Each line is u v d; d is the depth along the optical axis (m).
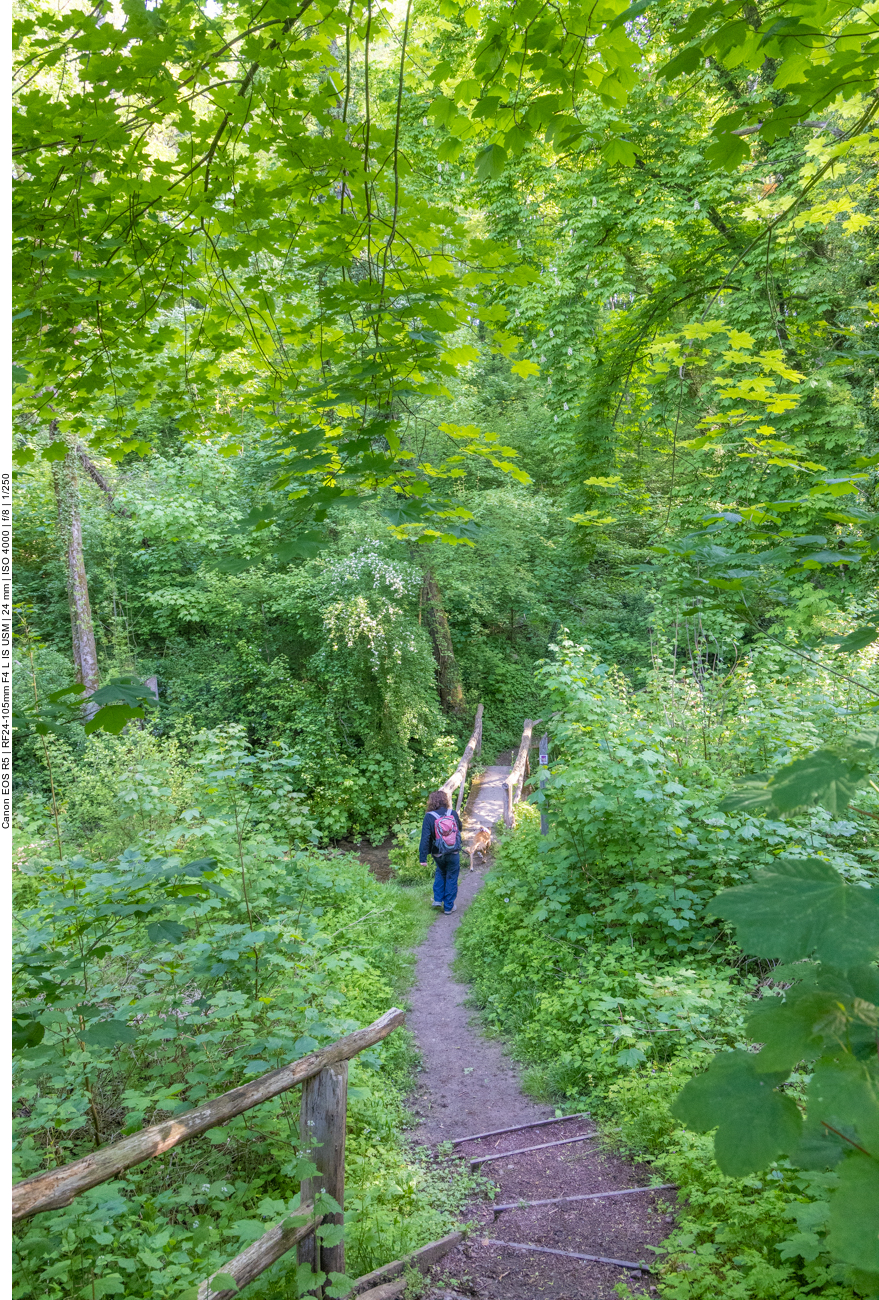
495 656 17.22
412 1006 6.06
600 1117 4.18
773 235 6.21
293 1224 2.39
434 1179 3.78
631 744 5.71
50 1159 2.86
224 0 2.62
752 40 1.95
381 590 11.85
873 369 7.21
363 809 10.90
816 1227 2.19
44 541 13.79
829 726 5.89
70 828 7.43
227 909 4.16
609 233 9.41
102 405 4.45
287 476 2.62
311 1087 2.72
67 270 2.54
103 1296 2.28
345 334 3.31
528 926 6.13
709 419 3.26
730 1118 0.89
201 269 3.33
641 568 2.90
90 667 12.34
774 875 0.99
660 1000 4.17
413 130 8.99
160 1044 3.45
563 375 10.07
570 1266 2.94
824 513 2.54
